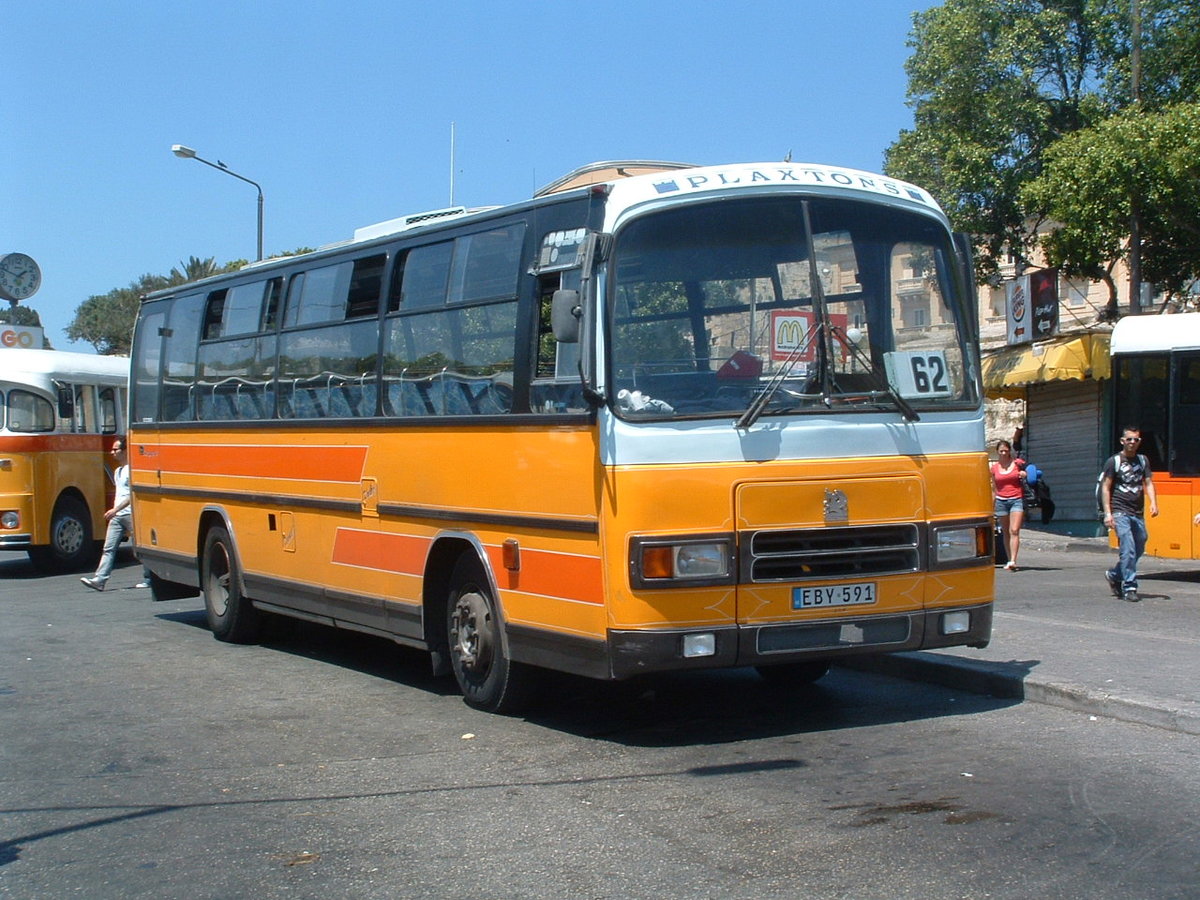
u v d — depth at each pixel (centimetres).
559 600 765
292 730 851
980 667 898
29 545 1988
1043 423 2489
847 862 536
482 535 842
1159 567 1861
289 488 1108
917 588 757
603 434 719
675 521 707
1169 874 507
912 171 2483
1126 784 641
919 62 2466
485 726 837
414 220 1016
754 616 717
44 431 2022
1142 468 1391
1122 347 1596
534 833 600
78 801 695
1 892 552
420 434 912
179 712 925
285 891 536
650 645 702
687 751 750
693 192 750
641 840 581
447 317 895
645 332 727
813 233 765
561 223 784
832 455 740
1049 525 2453
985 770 677
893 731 780
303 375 1091
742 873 529
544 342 791
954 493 775
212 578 1277
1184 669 885
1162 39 2294
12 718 923
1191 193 2072
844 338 760
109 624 1428
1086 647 988
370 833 614
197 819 650
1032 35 2334
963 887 501
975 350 805
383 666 1104
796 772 690
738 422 719
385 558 962
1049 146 2303
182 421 1327
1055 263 2341
